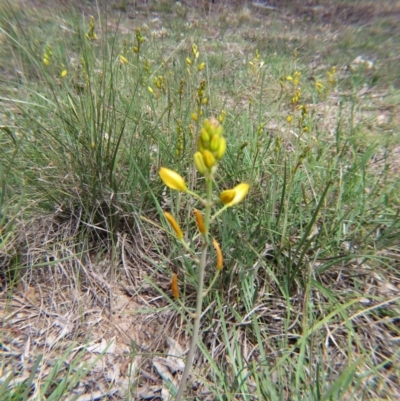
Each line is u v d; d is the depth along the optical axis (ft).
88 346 0.79
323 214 0.91
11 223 0.80
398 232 0.92
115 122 0.94
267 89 1.60
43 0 2.48
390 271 0.93
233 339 0.79
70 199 0.94
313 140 1.22
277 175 0.99
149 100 1.17
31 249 0.90
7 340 0.78
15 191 0.93
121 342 0.81
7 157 0.92
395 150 1.36
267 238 0.92
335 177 1.07
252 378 0.74
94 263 0.92
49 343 0.79
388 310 0.84
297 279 0.86
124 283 0.91
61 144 0.93
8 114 1.08
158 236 0.98
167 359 0.78
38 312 0.83
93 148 0.91
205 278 0.87
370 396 0.72
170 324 0.83
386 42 2.65
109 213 0.94
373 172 1.20
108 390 0.74
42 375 0.74
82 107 0.93
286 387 0.72
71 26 1.78
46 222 0.94
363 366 0.75
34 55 1.07
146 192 0.98
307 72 2.03
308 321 0.80
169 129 1.08
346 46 2.54
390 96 1.79
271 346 0.79
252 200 0.99
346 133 1.40
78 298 0.86
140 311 0.82
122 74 1.27
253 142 1.10
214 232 0.96
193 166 0.95
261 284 0.88
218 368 0.76
